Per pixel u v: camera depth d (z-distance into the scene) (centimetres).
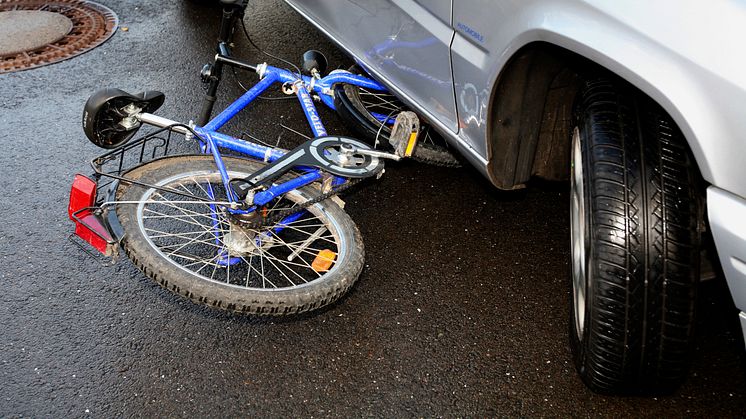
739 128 196
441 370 280
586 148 240
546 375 281
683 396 273
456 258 334
